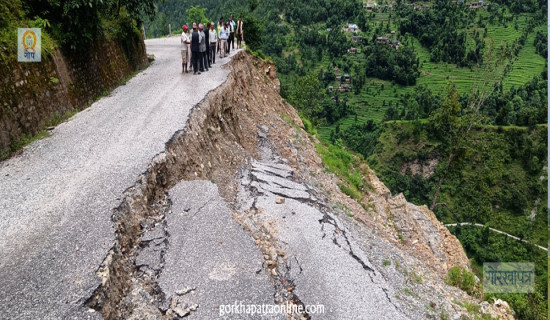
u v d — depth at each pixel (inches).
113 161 289.0
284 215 336.8
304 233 309.9
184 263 222.4
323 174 637.9
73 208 229.8
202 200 287.7
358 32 6505.9
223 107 506.9
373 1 7795.3
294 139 721.0
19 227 212.1
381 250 378.0
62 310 161.3
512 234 1891.0
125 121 377.7
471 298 380.8
